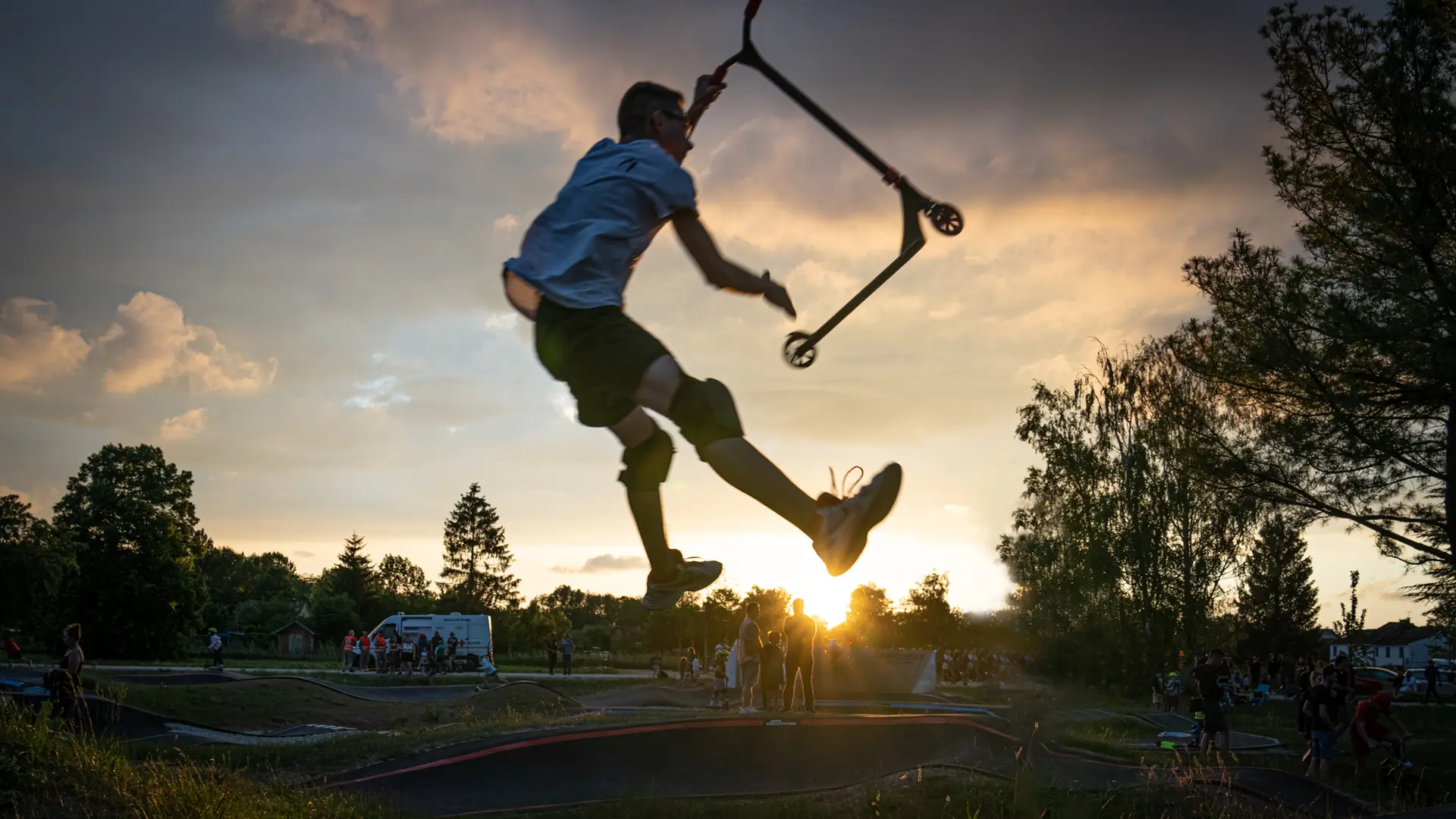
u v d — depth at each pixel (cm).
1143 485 3269
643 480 265
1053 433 3472
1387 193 1730
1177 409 2178
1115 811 970
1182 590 3216
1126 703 2722
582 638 9356
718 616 5197
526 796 1110
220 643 4422
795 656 1645
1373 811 1159
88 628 5822
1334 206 1834
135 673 3300
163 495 6125
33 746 846
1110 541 3184
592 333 220
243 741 1766
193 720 1931
